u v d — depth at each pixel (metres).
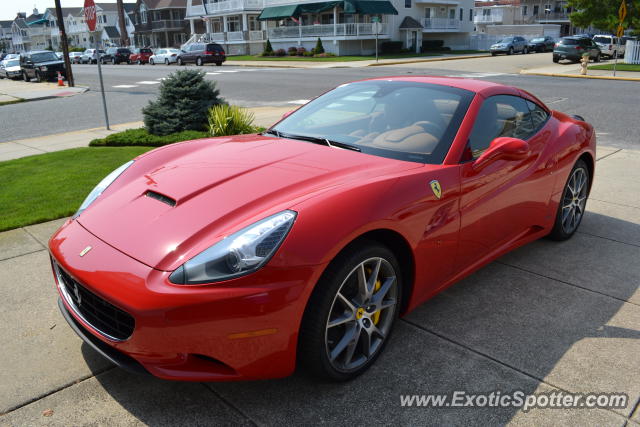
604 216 4.89
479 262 3.22
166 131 8.90
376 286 2.56
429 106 3.22
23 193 5.57
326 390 2.44
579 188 4.23
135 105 14.94
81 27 95.44
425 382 2.50
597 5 29.62
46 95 18.84
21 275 3.61
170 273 2.08
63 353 2.72
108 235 2.38
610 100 13.54
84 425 2.21
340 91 3.77
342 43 42.81
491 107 3.29
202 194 2.50
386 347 2.77
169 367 2.10
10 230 4.46
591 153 4.27
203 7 55.69
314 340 2.22
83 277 2.22
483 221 3.07
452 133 2.98
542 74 22.44
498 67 26.91
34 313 3.11
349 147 3.04
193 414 2.28
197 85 9.21
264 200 2.38
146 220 2.39
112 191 2.84
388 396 2.40
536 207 3.65
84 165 6.88
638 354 2.73
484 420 2.26
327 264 2.16
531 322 3.04
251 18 52.06
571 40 28.98
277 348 2.14
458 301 3.28
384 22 45.28
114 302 2.10
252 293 2.03
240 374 2.14
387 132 3.11
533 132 3.66
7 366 2.60
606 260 3.91
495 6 74.94
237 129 8.61
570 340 2.85
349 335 2.41
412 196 2.54
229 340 2.05
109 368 2.60
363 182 2.47
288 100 14.80
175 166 2.90
